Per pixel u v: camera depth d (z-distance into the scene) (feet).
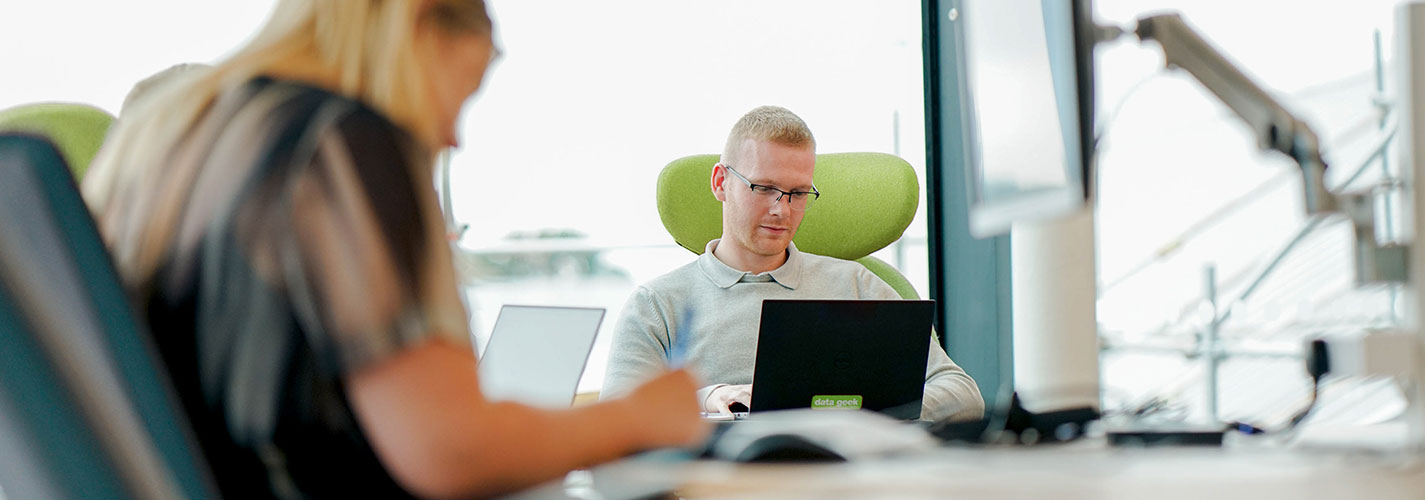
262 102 2.49
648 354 7.09
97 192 2.60
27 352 1.93
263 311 2.33
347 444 2.43
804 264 7.50
